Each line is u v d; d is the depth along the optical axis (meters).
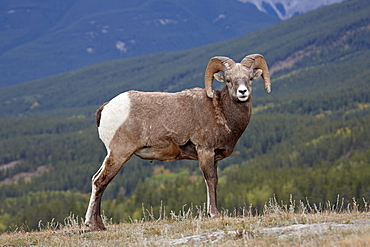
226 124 22.34
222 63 22.53
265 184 166.00
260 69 23.61
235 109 22.33
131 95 22.48
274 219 19.23
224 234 16.75
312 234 15.09
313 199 122.31
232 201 136.62
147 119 22.19
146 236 18.66
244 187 165.88
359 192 124.25
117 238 19.14
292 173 185.12
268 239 15.23
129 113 22.11
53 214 124.25
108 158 21.97
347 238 13.68
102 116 22.30
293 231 16.08
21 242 19.89
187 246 15.62
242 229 17.48
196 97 22.59
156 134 22.20
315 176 155.12
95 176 21.94
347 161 194.38
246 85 21.80
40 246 18.75
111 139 22.08
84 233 20.45
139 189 151.38
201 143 22.27
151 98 22.45
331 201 121.88
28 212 127.88
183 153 22.75
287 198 133.75
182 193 145.75
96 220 21.45
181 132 22.22
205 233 17.52
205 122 22.23
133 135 22.11
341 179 139.62
